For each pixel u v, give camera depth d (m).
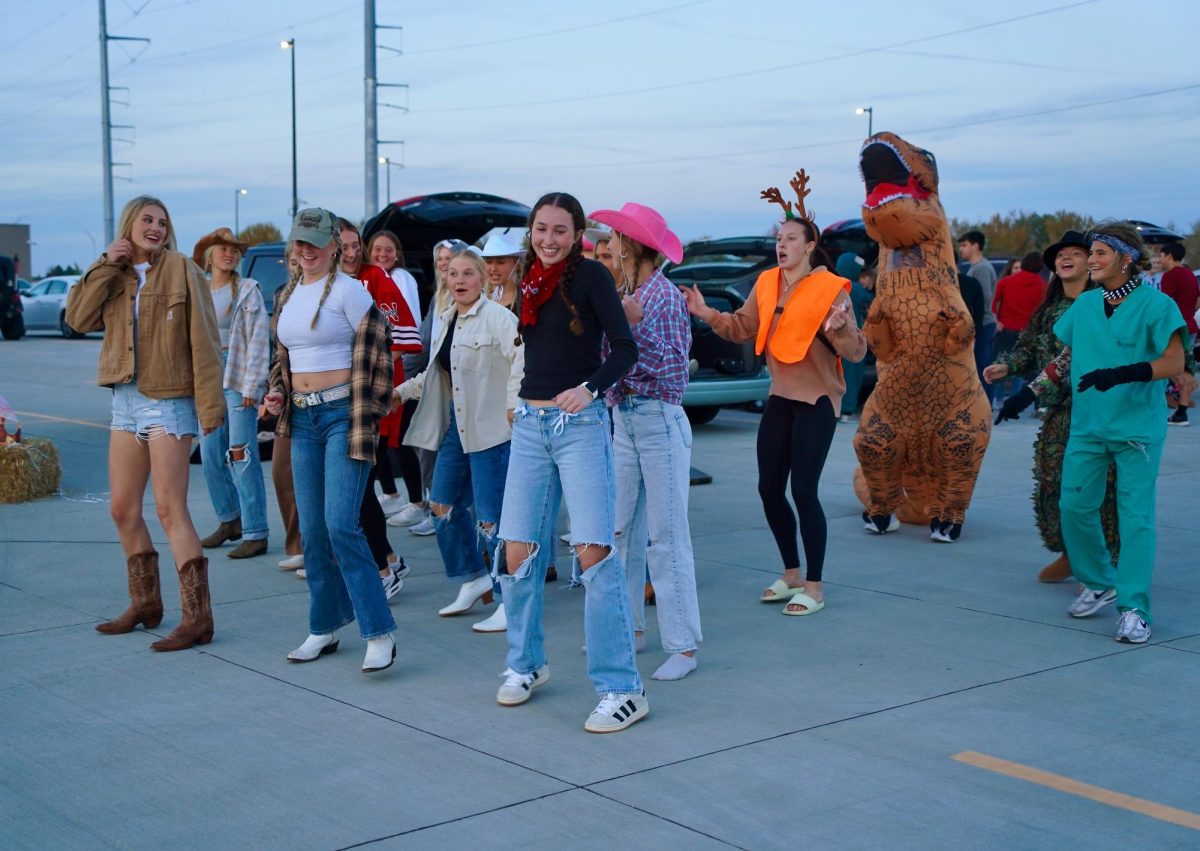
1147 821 3.51
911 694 4.61
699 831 3.43
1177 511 8.29
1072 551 5.67
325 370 4.73
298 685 4.73
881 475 7.46
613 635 4.25
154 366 5.07
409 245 10.66
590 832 3.42
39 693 4.61
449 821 3.49
